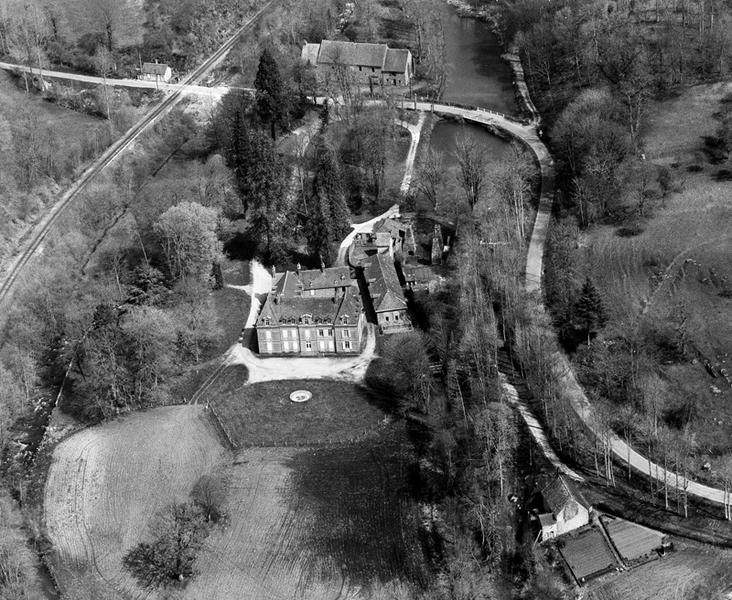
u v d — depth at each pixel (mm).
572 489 166625
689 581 152625
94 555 170000
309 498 179875
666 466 173250
